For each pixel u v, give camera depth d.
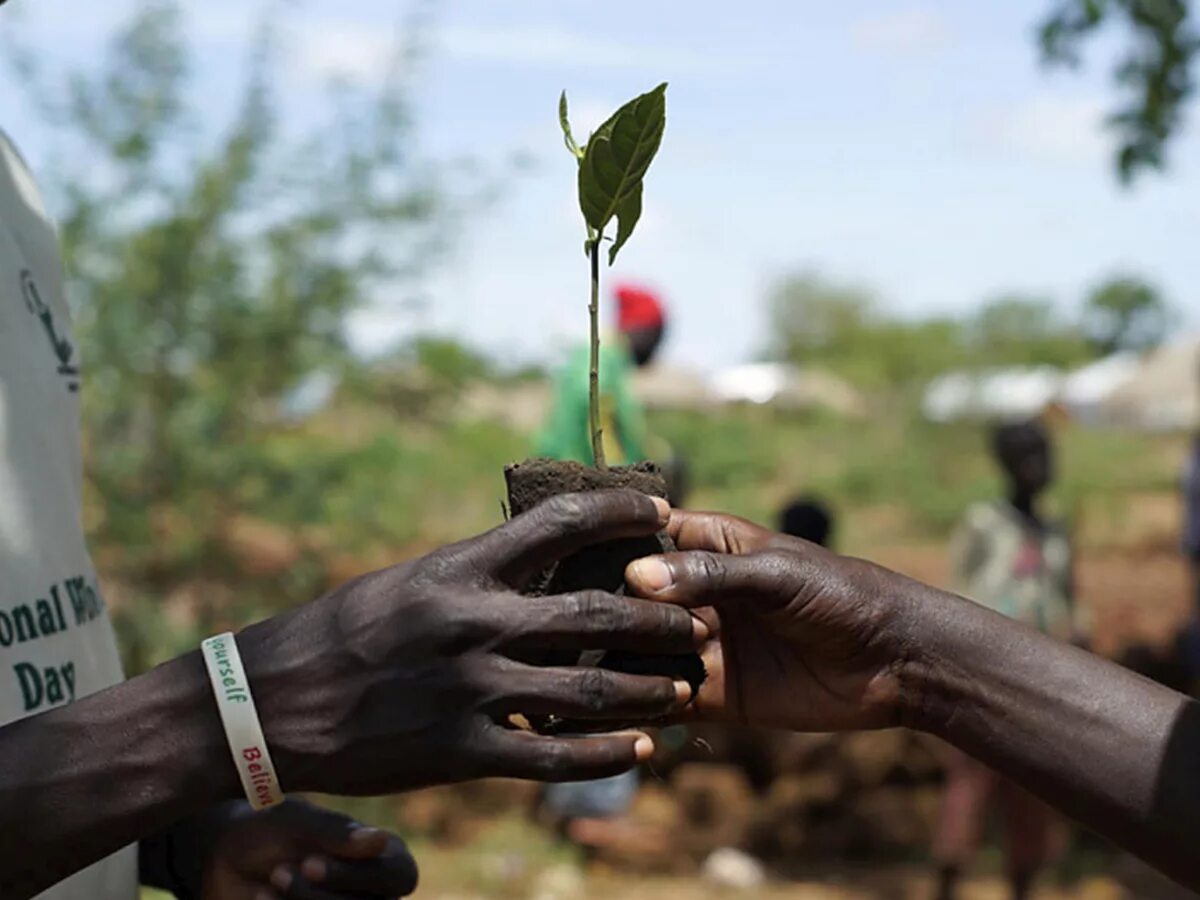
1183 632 9.05
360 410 8.17
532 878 6.71
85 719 1.33
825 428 30.11
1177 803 1.49
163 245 7.34
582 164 1.53
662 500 1.51
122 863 1.78
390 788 1.31
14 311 1.78
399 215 7.70
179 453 7.29
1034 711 1.56
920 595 1.61
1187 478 8.20
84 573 1.80
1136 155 6.76
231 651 1.32
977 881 7.01
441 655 1.28
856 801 7.48
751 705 1.67
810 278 57.22
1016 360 46.56
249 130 7.54
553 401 5.99
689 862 7.14
